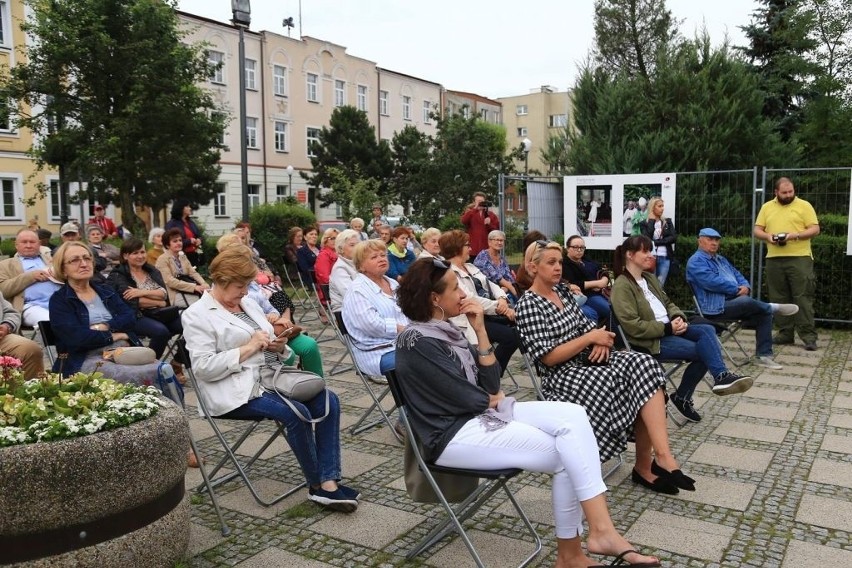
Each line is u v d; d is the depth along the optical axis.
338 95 40.94
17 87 16.30
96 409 2.83
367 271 5.00
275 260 15.94
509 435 2.95
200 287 7.21
